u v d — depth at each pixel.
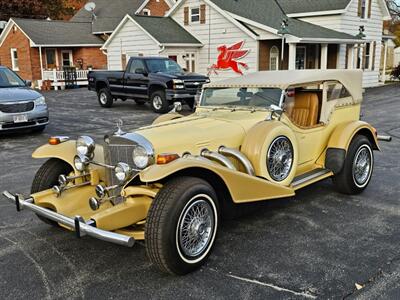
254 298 3.16
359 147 5.31
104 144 4.04
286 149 4.42
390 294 3.17
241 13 19.67
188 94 13.77
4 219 4.85
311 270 3.54
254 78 5.25
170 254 3.32
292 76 5.14
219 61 20.23
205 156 4.00
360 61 22.88
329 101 5.37
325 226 4.46
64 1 40.00
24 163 7.50
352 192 5.39
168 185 3.43
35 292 3.32
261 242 4.10
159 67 14.66
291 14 21.41
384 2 23.22
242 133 4.45
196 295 3.22
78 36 28.44
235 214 4.07
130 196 3.68
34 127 10.20
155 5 29.95
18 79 10.93
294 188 4.55
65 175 4.42
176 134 4.05
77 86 26.81
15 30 27.52
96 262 3.79
